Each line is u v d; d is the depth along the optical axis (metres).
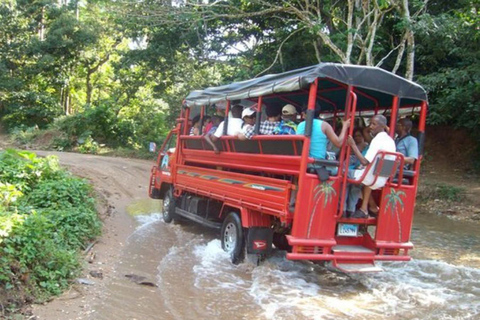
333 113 8.61
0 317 4.26
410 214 6.65
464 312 5.42
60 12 30.95
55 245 5.91
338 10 17.39
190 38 20.98
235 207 7.22
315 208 5.86
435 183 16.09
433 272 7.19
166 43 22.28
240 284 6.21
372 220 6.44
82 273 5.92
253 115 7.34
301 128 6.04
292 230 5.83
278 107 7.13
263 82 6.74
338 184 6.01
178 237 8.85
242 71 19.03
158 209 11.88
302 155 5.75
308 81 5.69
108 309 4.96
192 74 25.61
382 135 6.07
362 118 8.21
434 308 5.53
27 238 5.34
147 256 7.30
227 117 7.80
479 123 17.00
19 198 7.90
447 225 12.16
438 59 17.38
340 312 5.31
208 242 8.53
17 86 30.33
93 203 9.08
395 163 6.04
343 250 6.13
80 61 32.25
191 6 17.81
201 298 5.60
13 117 30.80
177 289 5.87
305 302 5.59
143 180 15.84
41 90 33.09
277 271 6.77
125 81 28.98
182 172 9.62
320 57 18.27
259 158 6.73
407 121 6.93
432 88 15.39
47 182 8.85
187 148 9.62
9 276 4.74
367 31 15.80
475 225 12.27
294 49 19.09
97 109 27.22
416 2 14.12
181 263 7.05
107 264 6.57
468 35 14.45
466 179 17.08
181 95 27.00
